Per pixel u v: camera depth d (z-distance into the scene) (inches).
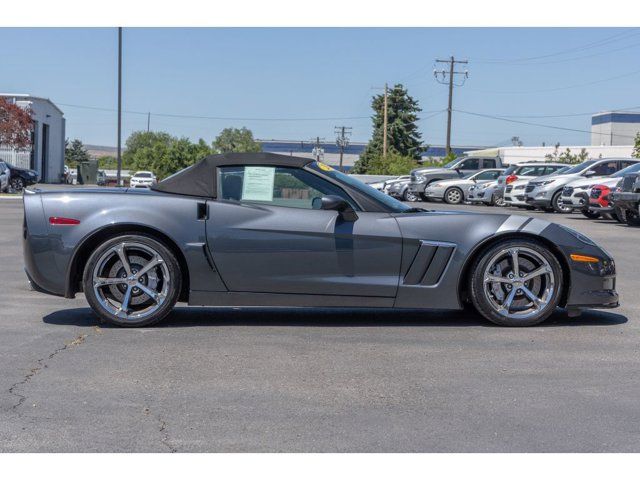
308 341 222.4
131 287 235.0
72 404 164.2
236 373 188.7
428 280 237.3
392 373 189.9
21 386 176.1
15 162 1907.0
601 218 798.5
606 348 216.5
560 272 239.8
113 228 233.5
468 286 240.8
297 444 143.3
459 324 247.3
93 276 232.7
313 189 239.6
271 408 163.2
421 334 232.5
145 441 143.9
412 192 1366.9
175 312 264.7
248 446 142.1
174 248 236.5
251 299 236.2
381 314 264.1
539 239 239.6
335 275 235.5
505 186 1007.6
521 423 155.4
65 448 140.3
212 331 234.5
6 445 141.4
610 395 173.6
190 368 192.5
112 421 154.3
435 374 189.5
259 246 233.6
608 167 893.2
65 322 246.1
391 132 3341.5
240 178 239.1
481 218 239.5
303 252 234.2
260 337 227.1
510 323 241.1
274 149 4758.9
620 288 331.9
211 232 233.0
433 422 155.7
